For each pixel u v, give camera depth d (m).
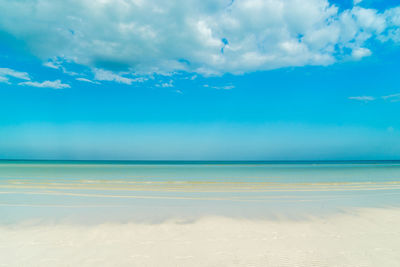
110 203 7.58
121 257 3.64
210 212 6.47
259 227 5.17
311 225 5.32
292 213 6.38
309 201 8.09
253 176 18.39
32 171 22.20
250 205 7.39
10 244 4.13
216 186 11.92
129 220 5.64
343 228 5.09
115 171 23.42
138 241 4.31
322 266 3.38
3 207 6.92
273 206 7.26
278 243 4.24
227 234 4.71
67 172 21.16
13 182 12.81
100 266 3.34
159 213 6.32
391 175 19.14
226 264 3.44
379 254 3.78
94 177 16.44
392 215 6.15
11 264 3.39
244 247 4.05
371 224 5.36
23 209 6.67
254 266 3.38
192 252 3.85
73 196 8.73
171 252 3.84
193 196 8.98
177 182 13.67
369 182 14.12
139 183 13.01
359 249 3.97
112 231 4.85
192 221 5.60
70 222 5.45
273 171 24.70
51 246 4.05
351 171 24.62
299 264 3.45
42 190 10.03
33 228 5.01
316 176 18.31
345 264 3.45
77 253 3.77
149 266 3.36
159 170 26.28
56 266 3.34
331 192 10.08
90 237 4.50
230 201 8.04
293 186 12.06
